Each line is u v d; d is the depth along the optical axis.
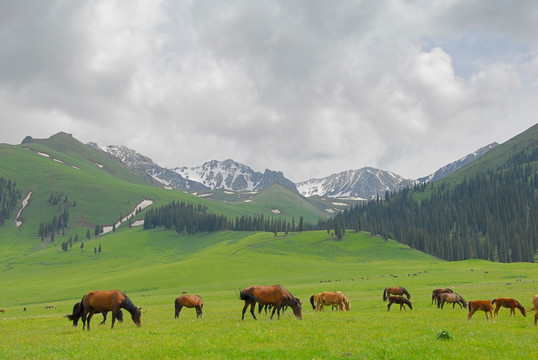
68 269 195.25
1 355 16.58
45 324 33.25
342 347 16.94
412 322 25.09
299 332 20.92
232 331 21.44
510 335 20.14
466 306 37.81
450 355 15.56
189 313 39.34
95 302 25.02
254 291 27.23
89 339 20.17
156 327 24.66
